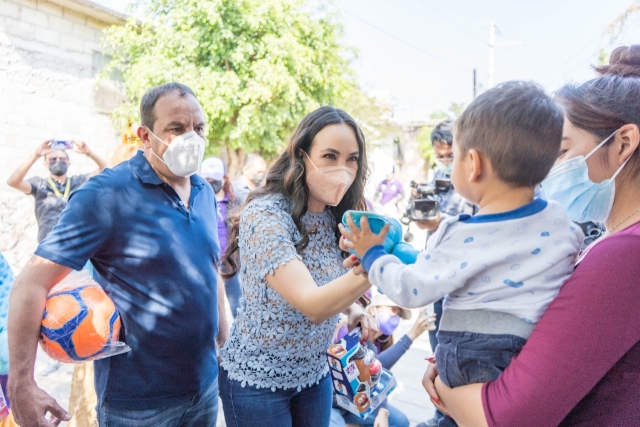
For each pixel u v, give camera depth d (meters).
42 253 1.57
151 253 1.72
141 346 1.72
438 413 2.96
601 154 1.04
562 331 0.83
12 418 1.86
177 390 1.79
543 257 0.92
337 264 1.71
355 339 1.84
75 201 1.64
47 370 3.78
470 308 0.96
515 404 0.84
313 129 1.56
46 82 6.97
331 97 9.62
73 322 1.50
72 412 2.37
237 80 8.20
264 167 5.16
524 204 0.96
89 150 4.15
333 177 1.54
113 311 1.61
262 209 1.53
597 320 0.81
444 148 3.27
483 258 0.93
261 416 1.62
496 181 0.96
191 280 1.81
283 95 8.53
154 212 1.77
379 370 1.83
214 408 1.96
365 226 1.12
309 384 1.72
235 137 8.34
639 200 1.03
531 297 0.91
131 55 8.27
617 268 0.81
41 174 6.85
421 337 4.94
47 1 6.91
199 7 8.03
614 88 1.03
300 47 8.62
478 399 0.91
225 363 1.72
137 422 1.74
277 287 1.41
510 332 0.91
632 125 1.00
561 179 1.10
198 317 1.82
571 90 1.11
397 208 10.32
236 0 8.23
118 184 1.72
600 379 0.84
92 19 7.68
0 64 6.34
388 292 1.02
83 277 1.78
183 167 1.82
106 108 8.02
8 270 1.90
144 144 1.89
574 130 1.07
